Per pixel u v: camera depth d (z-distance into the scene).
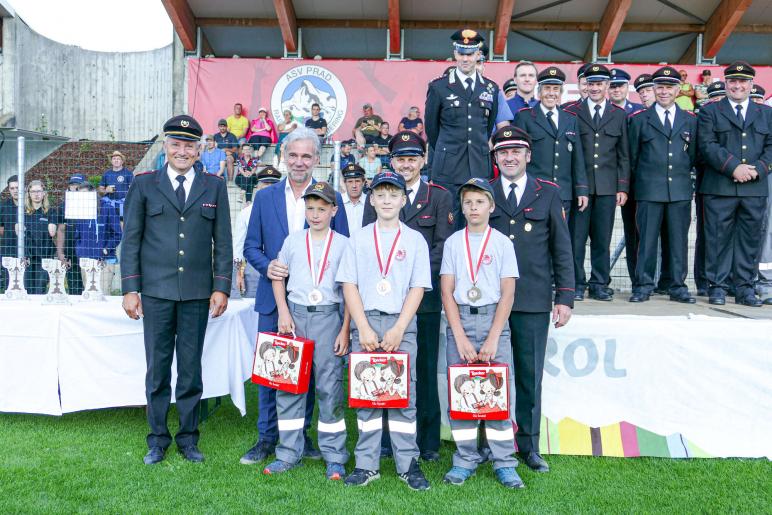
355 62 12.99
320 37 14.80
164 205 3.86
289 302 3.87
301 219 4.05
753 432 4.19
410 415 3.65
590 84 5.64
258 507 3.23
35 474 3.66
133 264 3.86
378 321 3.61
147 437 3.97
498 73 13.09
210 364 4.60
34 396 4.59
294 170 3.97
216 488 3.48
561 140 5.27
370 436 3.64
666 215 5.59
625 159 5.62
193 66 13.07
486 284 3.68
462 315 3.72
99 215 6.61
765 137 5.35
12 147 8.60
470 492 3.48
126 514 3.14
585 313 4.68
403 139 3.98
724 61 15.23
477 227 3.72
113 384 4.62
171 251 3.85
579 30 14.41
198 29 14.12
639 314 4.64
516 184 3.94
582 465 3.99
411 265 3.62
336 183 6.97
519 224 3.87
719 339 4.25
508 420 3.69
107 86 17.97
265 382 3.77
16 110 16.30
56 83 17.53
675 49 15.04
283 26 13.45
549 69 5.24
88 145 8.76
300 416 3.82
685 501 3.38
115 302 5.08
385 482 3.62
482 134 4.59
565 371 4.35
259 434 4.07
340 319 3.83
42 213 6.65
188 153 3.89
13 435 4.43
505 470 3.64
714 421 4.22
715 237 5.39
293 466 3.83
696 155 5.55
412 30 14.55
